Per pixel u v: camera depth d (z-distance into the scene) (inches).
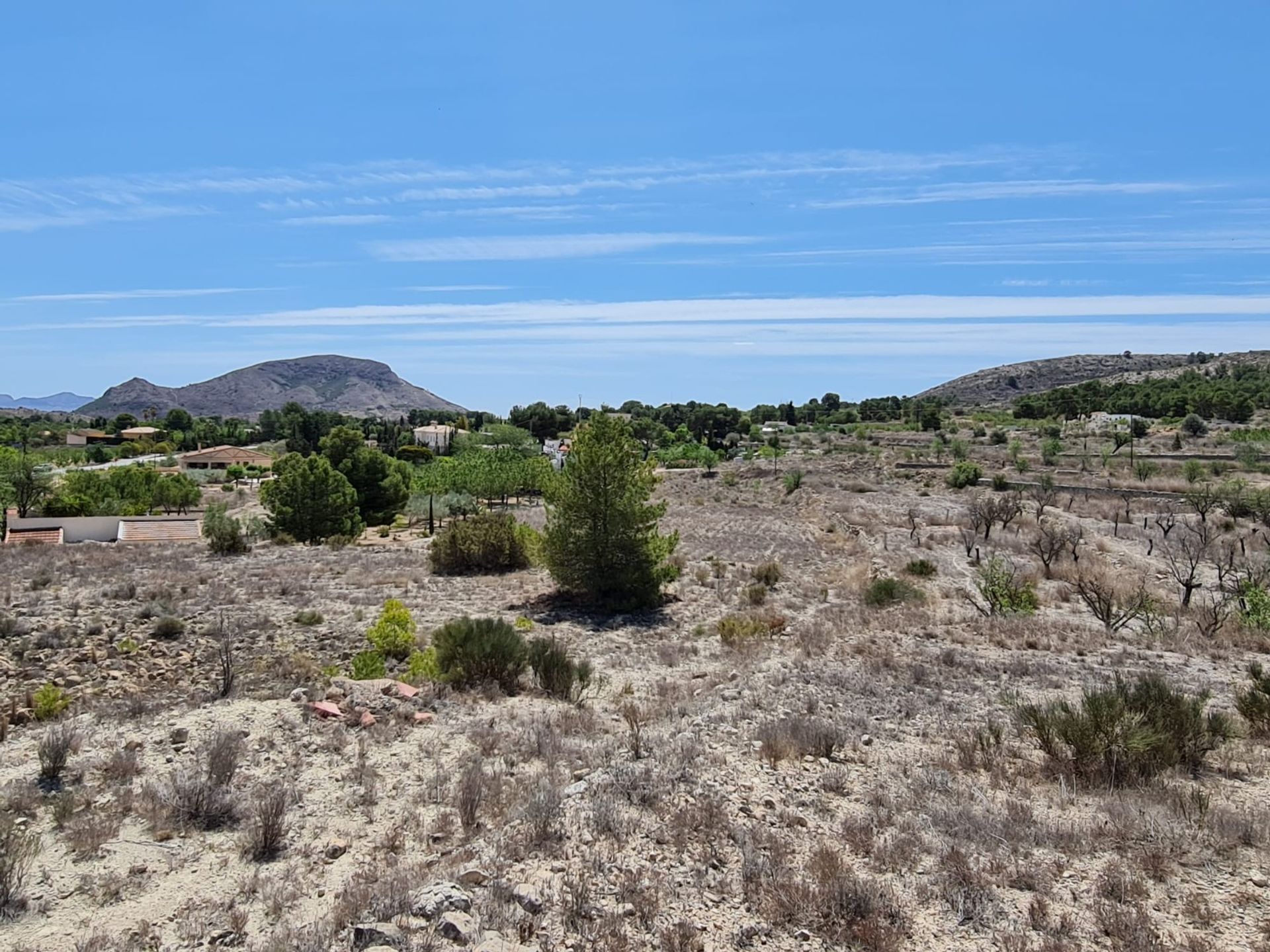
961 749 415.8
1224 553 1352.1
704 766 377.4
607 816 307.6
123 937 238.4
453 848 302.0
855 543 1596.9
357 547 1705.2
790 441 4399.6
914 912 246.4
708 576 1309.1
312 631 854.5
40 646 744.3
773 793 344.2
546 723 476.7
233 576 1237.7
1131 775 370.9
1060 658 690.2
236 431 6628.9
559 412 6294.3
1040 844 293.7
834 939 230.1
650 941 227.9
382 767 396.8
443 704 523.5
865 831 303.1
